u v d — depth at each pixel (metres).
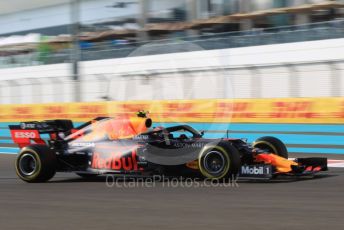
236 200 21.16
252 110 53.50
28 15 116.31
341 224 16.00
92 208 20.27
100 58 88.81
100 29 103.06
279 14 80.12
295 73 58.94
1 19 123.00
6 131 74.12
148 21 94.69
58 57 93.31
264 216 17.62
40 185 28.42
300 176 28.83
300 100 49.78
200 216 17.97
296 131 49.69
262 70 61.69
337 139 46.62
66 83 79.38
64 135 31.12
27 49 111.19
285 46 68.94
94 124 30.27
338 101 47.12
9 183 29.75
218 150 25.81
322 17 76.44
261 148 29.41
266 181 26.81
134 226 16.58
